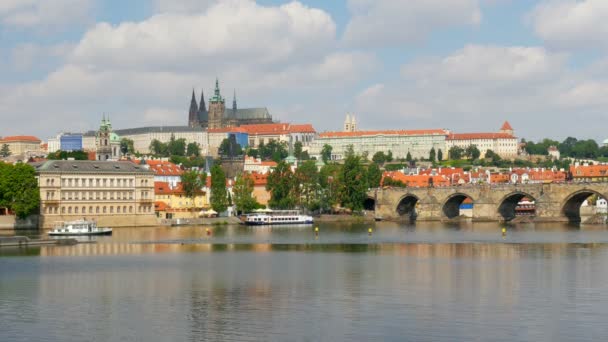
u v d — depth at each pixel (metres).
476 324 151.25
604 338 141.88
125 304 170.75
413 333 145.50
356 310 162.88
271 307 166.62
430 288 187.88
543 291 182.88
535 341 140.38
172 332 147.62
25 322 155.12
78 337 145.00
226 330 148.50
